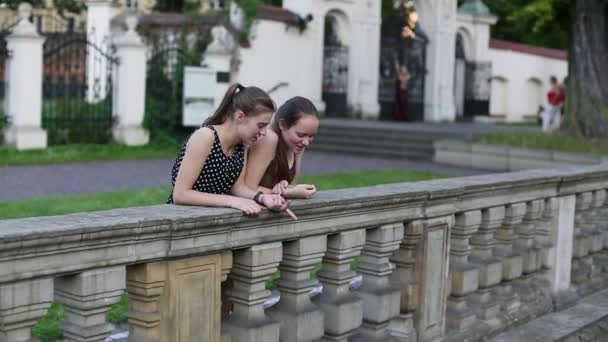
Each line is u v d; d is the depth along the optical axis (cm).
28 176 1304
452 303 524
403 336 461
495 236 577
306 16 2472
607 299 684
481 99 3228
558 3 2220
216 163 368
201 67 1827
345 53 2675
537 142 1855
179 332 323
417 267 466
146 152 1719
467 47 3222
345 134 2105
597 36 1933
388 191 433
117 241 294
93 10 2195
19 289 270
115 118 1780
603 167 710
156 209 334
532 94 3566
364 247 440
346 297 418
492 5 4119
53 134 1680
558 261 645
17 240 260
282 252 381
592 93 1930
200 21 1934
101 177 1335
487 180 536
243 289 363
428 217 464
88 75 1991
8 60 1600
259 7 2023
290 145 411
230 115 367
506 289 583
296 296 388
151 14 2105
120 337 446
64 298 296
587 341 581
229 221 333
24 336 279
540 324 593
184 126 1839
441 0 2972
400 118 2788
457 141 1906
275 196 353
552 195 626
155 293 316
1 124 1612
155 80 1855
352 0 2645
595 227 730
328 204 382
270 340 367
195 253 323
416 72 2942
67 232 273
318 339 397
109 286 296
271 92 2402
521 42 4284
